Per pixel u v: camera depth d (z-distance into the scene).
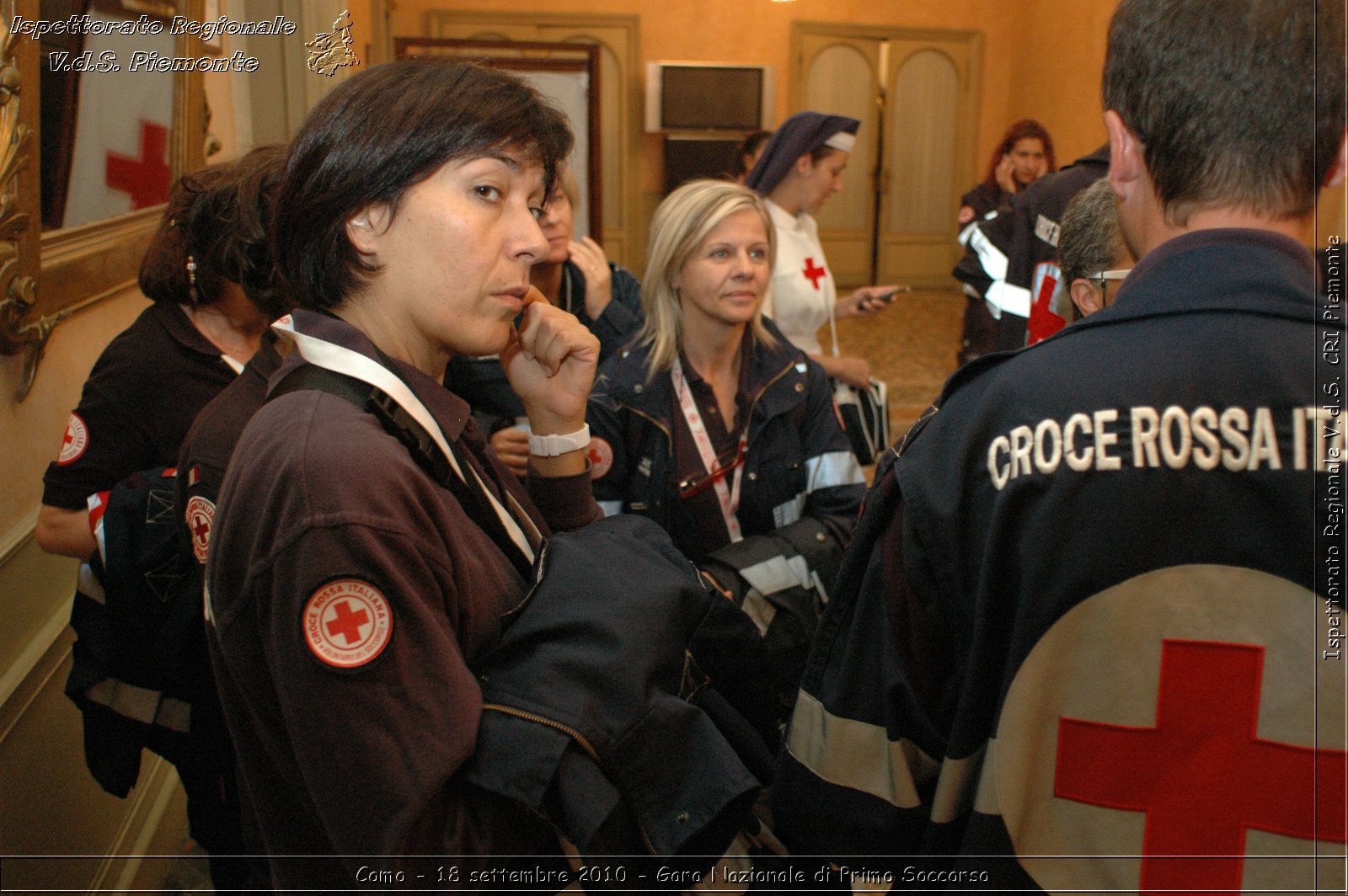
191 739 1.38
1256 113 0.65
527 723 0.77
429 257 0.80
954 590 0.73
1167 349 0.66
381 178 0.78
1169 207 0.71
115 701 1.34
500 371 1.73
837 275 10.15
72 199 1.63
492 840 0.77
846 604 0.84
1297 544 0.62
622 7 8.96
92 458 1.38
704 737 0.84
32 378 1.57
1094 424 0.66
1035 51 9.09
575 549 0.90
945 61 9.73
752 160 4.29
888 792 0.80
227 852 1.50
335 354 0.80
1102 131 7.88
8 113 1.33
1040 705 0.67
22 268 1.42
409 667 0.71
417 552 0.73
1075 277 1.15
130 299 2.19
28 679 1.52
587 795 0.76
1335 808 0.62
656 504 1.64
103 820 1.83
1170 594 0.64
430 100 0.79
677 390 1.65
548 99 0.88
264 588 0.71
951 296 9.85
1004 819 0.68
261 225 1.15
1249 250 0.67
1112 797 0.66
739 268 1.58
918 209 10.09
